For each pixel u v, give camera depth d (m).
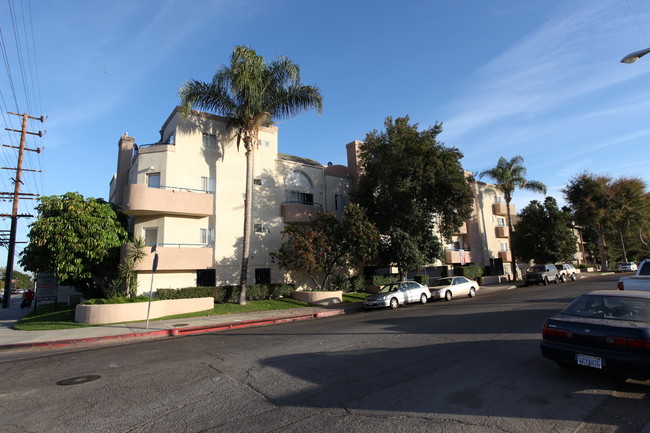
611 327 5.35
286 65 20.41
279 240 24.61
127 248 18.70
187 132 22.25
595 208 45.62
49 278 23.88
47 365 8.54
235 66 18.77
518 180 35.88
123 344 11.52
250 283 22.95
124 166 28.00
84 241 18.02
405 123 24.33
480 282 34.44
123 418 4.92
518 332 9.58
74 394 6.05
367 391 5.59
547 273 30.72
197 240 21.70
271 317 16.50
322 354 8.20
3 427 4.76
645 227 45.38
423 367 6.74
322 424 4.46
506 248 44.19
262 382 6.28
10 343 11.77
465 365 6.75
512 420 4.39
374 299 19.06
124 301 16.20
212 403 5.36
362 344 9.15
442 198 23.64
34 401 5.78
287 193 25.86
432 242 25.42
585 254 68.44
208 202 21.48
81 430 4.58
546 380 5.77
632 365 5.01
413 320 13.05
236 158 23.77
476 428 4.21
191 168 22.08
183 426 4.59
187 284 20.89
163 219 20.75
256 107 20.02
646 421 4.30
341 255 22.66
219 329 14.38
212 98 19.91
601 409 4.66
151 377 6.92
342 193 29.08
